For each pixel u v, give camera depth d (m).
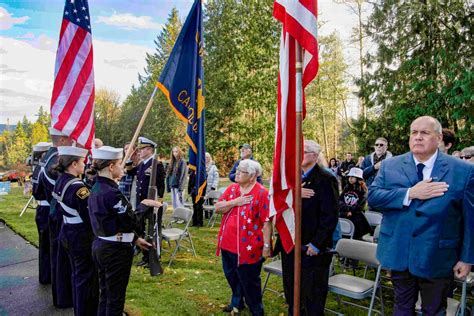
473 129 11.38
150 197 4.96
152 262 3.77
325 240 3.14
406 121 13.25
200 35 4.73
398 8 13.80
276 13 2.90
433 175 2.55
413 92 13.66
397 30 13.89
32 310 4.11
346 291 3.58
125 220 3.13
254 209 3.68
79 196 3.46
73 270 3.60
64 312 4.06
